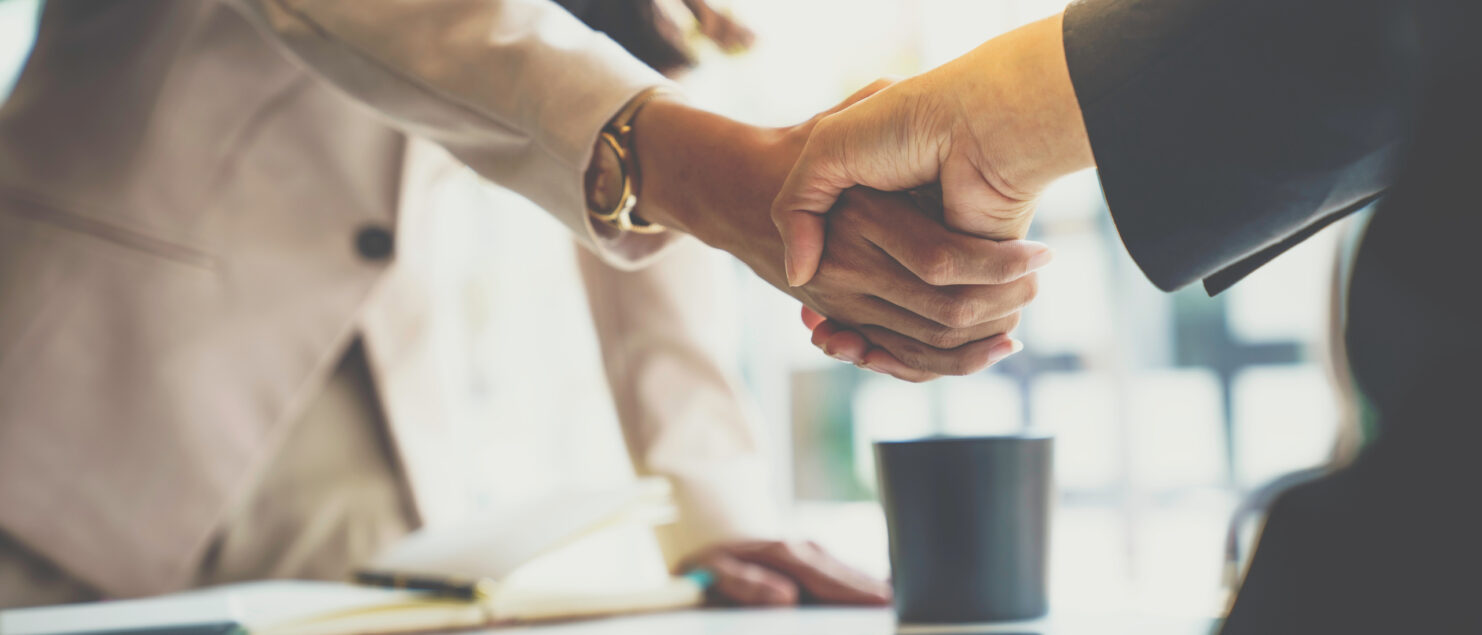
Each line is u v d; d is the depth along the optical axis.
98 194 0.95
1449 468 0.25
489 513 0.85
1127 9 0.49
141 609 0.70
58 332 0.93
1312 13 0.42
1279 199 0.45
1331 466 0.32
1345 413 0.33
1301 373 2.90
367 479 1.05
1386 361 0.28
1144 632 0.52
